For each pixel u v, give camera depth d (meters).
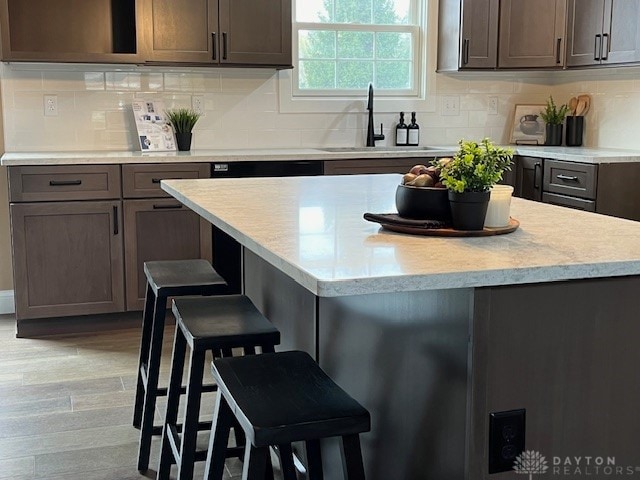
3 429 2.97
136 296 4.30
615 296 1.56
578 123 5.22
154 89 4.81
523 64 5.00
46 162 4.04
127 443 2.88
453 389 1.57
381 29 5.29
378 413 1.96
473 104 5.44
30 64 4.57
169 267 2.92
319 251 1.63
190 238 4.36
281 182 3.07
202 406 3.17
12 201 4.03
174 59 4.46
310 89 5.18
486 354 1.50
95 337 4.20
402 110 5.30
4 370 3.64
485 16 4.96
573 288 1.53
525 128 5.45
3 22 4.21
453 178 1.81
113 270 4.25
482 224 1.83
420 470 1.74
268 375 1.77
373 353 1.97
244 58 4.59
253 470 1.58
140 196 4.23
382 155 4.60
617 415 1.60
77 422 3.05
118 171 4.18
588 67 4.75
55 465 2.69
